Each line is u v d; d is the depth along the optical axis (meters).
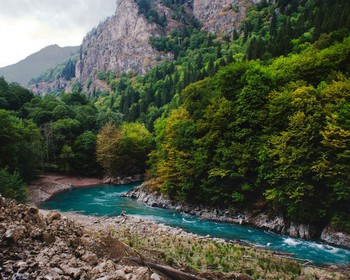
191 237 27.98
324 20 76.88
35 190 55.75
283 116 37.03
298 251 27.34
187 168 43.03
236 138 40.38
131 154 80.00
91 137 80.25
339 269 22.58
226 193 39.53
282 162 33.84
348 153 30.03
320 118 33.28
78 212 42.50
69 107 94.62
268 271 19.94
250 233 33.22
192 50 199.25
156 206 47.19
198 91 53.12
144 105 127.88
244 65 46.66
